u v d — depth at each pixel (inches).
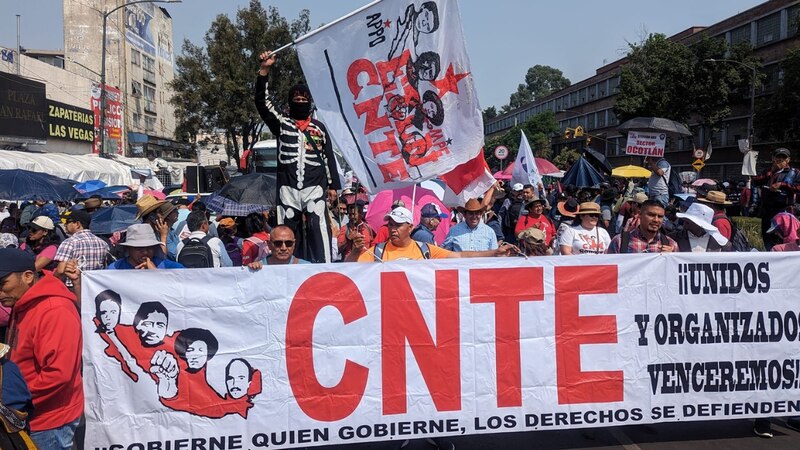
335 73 211.2
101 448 173.6
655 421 197.3
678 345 198.2
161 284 177.0
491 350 191.0
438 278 189.2
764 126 1473.9
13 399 125.5
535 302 192.9
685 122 1738.4
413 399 187.9
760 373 200.8
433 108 215.6
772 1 1785.2
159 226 292.5
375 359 186.7
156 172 1487.5
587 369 194.7
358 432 185.8
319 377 183.9
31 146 1130.0
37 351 142.2
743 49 1653.5
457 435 190.1
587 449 196.5
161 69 2327.8
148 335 176.1
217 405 179.0
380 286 187.0
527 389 192.1
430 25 214.5
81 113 1341.0
